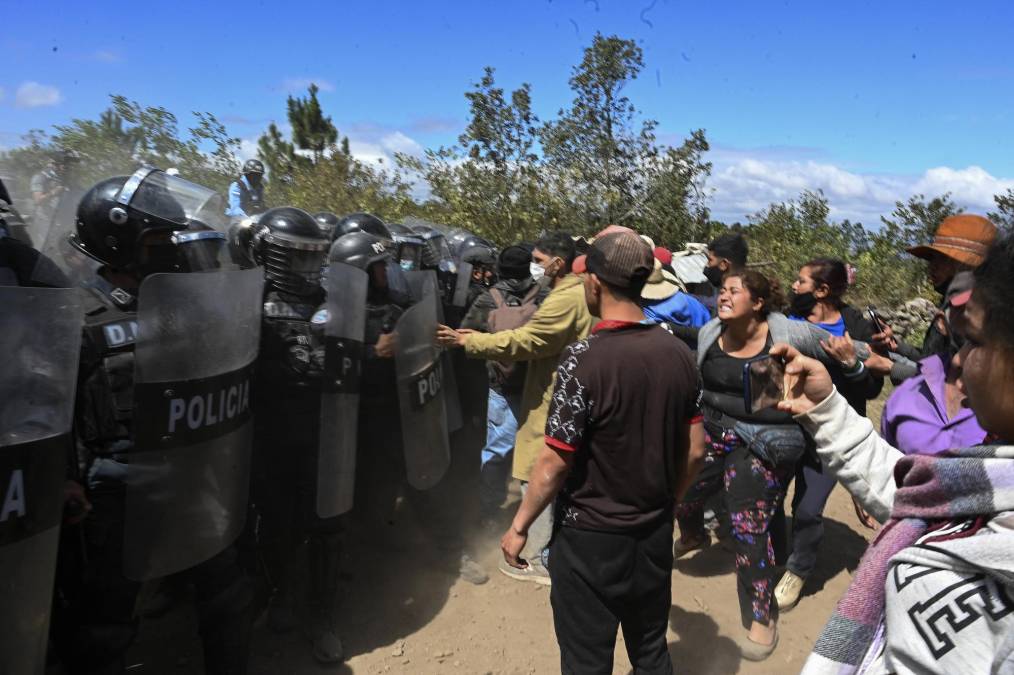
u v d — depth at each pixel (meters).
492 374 4.45
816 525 3.86
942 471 0.93
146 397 2.18
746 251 5.11
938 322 2.80
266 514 3.23
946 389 2.27
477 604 3.76
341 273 2.91
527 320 4.09
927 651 0.88
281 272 3.02
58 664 2.81
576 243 5.46
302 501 3.20
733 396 3.40
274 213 3.06
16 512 1.79
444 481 4.20
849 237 12.97
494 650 3.38
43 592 1.89
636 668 2.59
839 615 1.03
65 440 1.91
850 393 3.49
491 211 10.71
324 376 2.90
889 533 1.01
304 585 3.72
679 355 2.39
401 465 3.83
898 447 2.38
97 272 2.47
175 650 3.20
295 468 3.19
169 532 2.29
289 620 3.38
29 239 2.75
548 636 3.53
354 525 4.27
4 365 1.75
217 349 2.39
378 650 3.31
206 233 2.62
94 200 2.37
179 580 2.65
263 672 3.09
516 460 3.91
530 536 4.02
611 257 2.36
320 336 3.07
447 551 4.12
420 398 3.47
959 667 0.84
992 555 0.83
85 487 2.23
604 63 11.55
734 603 3.92
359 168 10.80
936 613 0.87
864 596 1.01
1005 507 0.86
